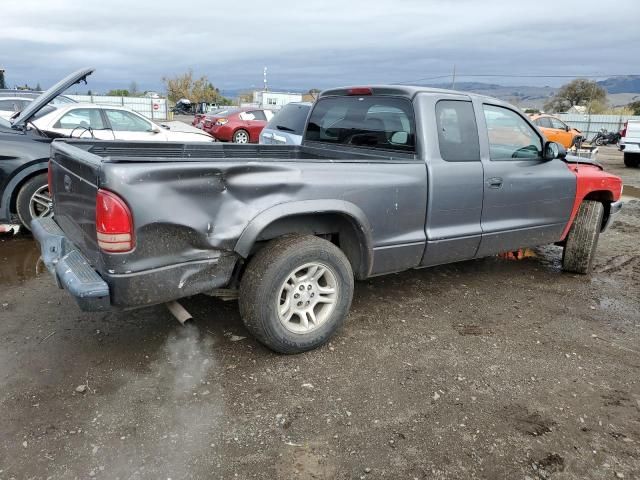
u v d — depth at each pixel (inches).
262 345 140.7
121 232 104.4
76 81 219.9
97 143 163.0
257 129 691.4
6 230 231.5
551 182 188.5
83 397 115.3
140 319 154.8
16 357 131.2
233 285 133.2
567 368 135.9
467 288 193.3
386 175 142.4
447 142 157.8
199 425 107.2
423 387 124.0
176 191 109.7
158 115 1530.5
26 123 231.9
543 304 180.5
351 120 180.5
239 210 118.3
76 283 108.0
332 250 134.2
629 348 148.9
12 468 93.4
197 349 138.0
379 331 153.1
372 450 101.7
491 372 132.3
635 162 688.4
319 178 129.4
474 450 102.7
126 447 99.9
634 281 209.8
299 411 113.0
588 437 108.0
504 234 177.6
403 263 153.9
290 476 94.3
